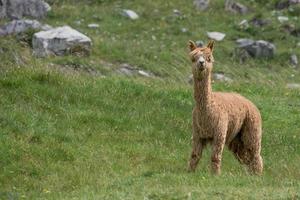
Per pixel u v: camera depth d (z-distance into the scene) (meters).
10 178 49.19
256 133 51.38
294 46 114.12
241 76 100.50
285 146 63.69
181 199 40.94
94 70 90.00
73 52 92.75
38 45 91.56
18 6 110.50
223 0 128.50
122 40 109.88
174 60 101.62
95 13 121.12
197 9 126.25
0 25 101.94
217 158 48.44
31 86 65.94
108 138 59.31
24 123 58.25
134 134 61.06
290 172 51.66
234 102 50.16
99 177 49.12
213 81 93.12
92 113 63.16
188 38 114.25
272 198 40.75
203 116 48.25
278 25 119.69
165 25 119.00
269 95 85.88
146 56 101.12
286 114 75.56
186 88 79.69
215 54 106.88
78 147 56.06
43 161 52.25
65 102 64.94
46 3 118.31
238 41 112.81
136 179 47.56
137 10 124.56
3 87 65.19
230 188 43.22
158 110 67.50
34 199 44.53
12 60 82.75
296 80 102.38
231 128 49.97
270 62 107.38
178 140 61.47
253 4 128.75
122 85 71.88
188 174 48.34
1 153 51.84
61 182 48.31
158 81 89.00
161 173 49.53
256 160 51.59
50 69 76.12
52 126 58.94
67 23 114.31
